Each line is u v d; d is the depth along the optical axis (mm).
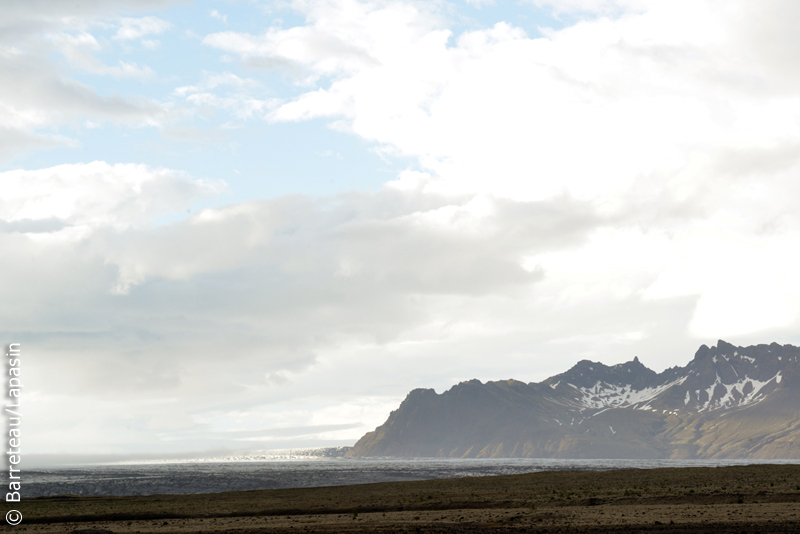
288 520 69812
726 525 51875
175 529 63469
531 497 82812
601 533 51500
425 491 102312
